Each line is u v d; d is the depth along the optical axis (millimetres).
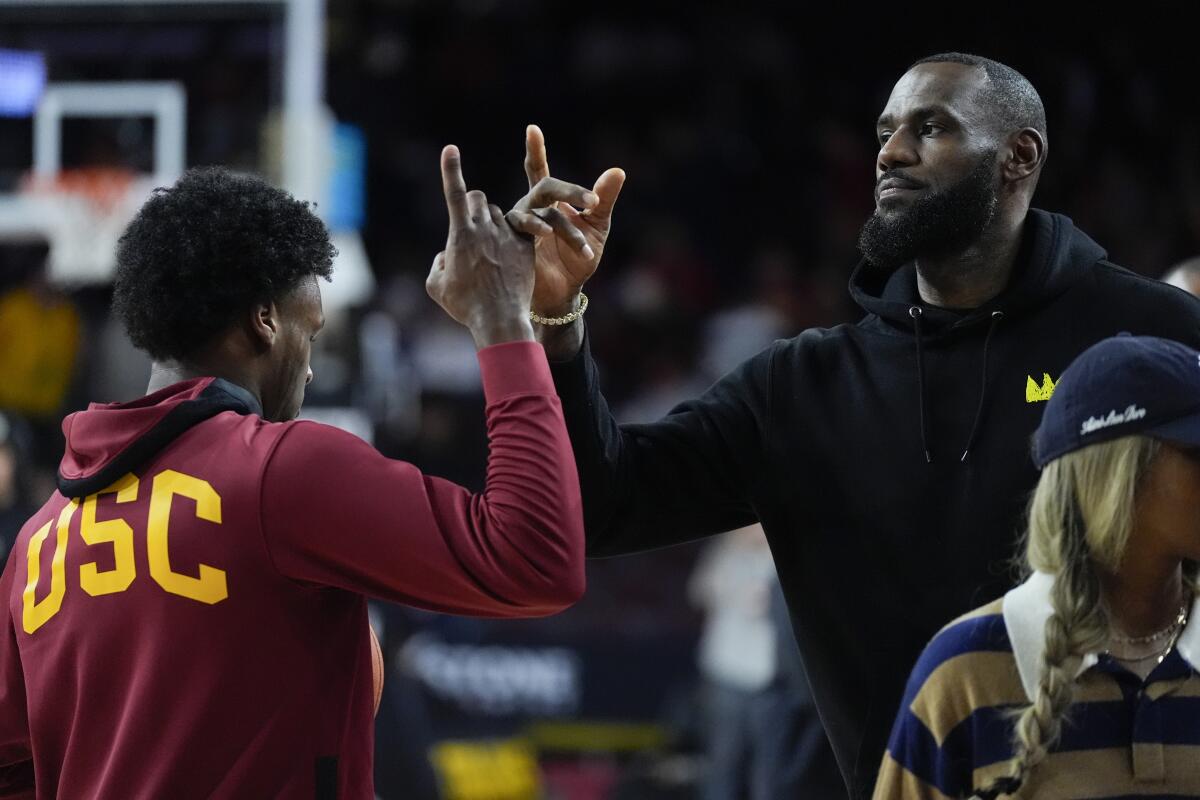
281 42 10461
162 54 10523
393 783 7031
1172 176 17266
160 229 3311
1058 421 3041
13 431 8719
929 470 3844
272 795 3082
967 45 18484
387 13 18453
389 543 3080
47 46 10516
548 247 3725
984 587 3760
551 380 3322
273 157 10430
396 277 17078
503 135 19547
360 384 10594
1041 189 16750
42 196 10547
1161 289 3926
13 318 12422
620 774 10266
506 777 9836
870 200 18031
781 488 4031
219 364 3348
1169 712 2963
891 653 3848
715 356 15641
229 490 3113
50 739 3256
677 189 18531
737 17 19969
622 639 11125
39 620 3262
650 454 4059
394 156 18078
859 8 19562
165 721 3090
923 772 3062
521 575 3104
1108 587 3049
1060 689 2889
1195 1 17922
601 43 19859
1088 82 17547
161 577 3115
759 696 7004
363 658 3270
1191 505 2934
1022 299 3854
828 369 4047
